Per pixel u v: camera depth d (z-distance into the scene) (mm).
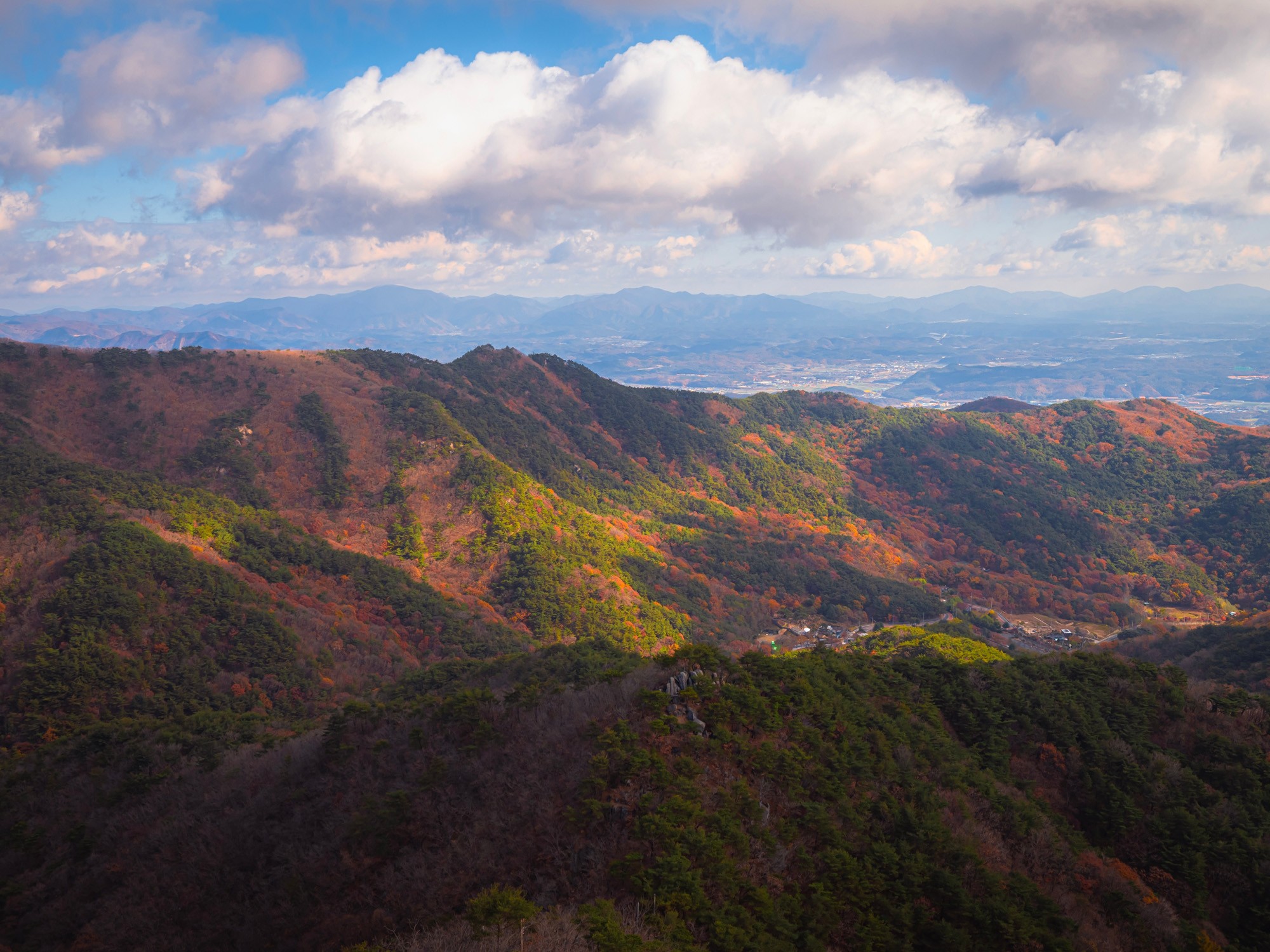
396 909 20219
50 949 26000
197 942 23500
